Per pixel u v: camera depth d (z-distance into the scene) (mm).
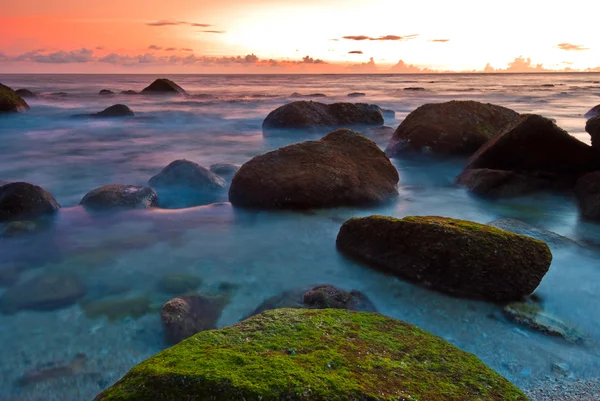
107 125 20703
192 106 29844
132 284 5410
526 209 8305
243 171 8250
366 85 72750
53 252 6391
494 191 8805
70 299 5031
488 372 3080
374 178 8594
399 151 12578
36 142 16375
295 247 6504
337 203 7957
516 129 9148
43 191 7902
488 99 37906
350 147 9078
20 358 4008
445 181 10500
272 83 81938
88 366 3912
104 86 59031
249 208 8023
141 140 17016
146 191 8531
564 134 8891
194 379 2656
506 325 4434
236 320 4566
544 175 9078
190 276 5602
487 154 9617
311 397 2574
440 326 4434
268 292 5184
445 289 4996
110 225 7453
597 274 5520
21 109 22812
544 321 4422
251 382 2635
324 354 3039
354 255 5891
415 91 51812
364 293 5113
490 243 4934
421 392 2758
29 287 5320
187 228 7340
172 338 4266
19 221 7195
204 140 16953
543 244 5020
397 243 5418
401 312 4703
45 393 3596
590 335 4270
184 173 9367
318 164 8258
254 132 18844
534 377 3688
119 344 4211
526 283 4797
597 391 3508
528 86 68438
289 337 3279
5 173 11812
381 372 2916
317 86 67500
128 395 2646
